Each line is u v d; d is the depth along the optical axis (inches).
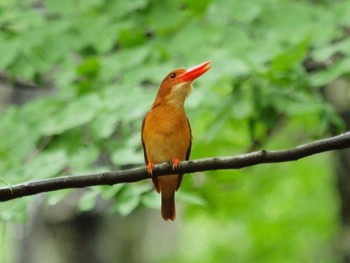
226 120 446.9
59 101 456.8
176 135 382.9
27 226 631.2
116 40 495.8
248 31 475.8
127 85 444.1
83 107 433.1
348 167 661.9
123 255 674.8
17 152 433.7
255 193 786.8
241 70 438.9
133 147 420.2
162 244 963.3
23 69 455.5
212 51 453.4
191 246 952.9
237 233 880.9
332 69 447.8
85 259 625.6
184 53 456.4
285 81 446.3
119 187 398.9
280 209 832.3
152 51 457.1
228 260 866.1
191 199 413.4
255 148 499.2
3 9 482.0
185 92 387.5
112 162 428.1
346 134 306.5
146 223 765.3
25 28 474.0
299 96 449.1
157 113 385.1
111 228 642.8
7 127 445.4
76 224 624.4
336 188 697.0
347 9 476.7
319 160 848.3
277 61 439.2
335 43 478.0
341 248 677.9
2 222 406.9
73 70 462.0
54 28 470.3
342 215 676.1
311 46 468.8
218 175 536.1
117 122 428.8
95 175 323.0
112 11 479.8
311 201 838.5
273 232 829.8
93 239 629.0
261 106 443.5
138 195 397.4
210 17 478.3
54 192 402.6
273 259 847.1
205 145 513.7
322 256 837.8
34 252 628.7
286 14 478.3
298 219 829.2
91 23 470.3
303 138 786.2
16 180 407.8
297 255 843.4
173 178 386.3
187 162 323.3
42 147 451.8
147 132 386.3
